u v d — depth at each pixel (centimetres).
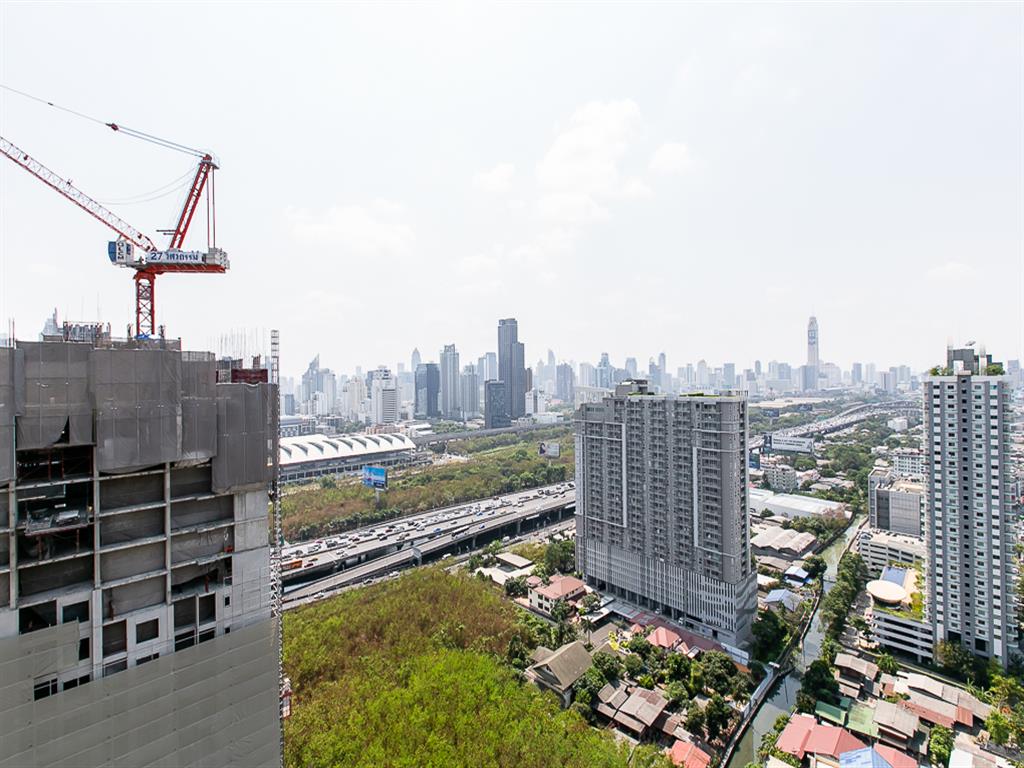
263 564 4956
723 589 11131
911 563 14038
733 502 10981
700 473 11431
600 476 13800
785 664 10656
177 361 4344
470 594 12375
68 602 3931
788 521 19425
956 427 10069
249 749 4778
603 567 13812
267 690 4916
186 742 4428
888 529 17225
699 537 11525
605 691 9138
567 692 9056
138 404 4144
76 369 3931
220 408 4622
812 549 17425
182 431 4381
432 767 6606
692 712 8444
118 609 4181
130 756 4150
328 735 7131
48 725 3812
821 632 12162
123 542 4181
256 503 4916
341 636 10244
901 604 11081
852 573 13462
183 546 4559
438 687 8162
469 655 9250
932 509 10325
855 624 11912
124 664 4166
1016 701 8675
